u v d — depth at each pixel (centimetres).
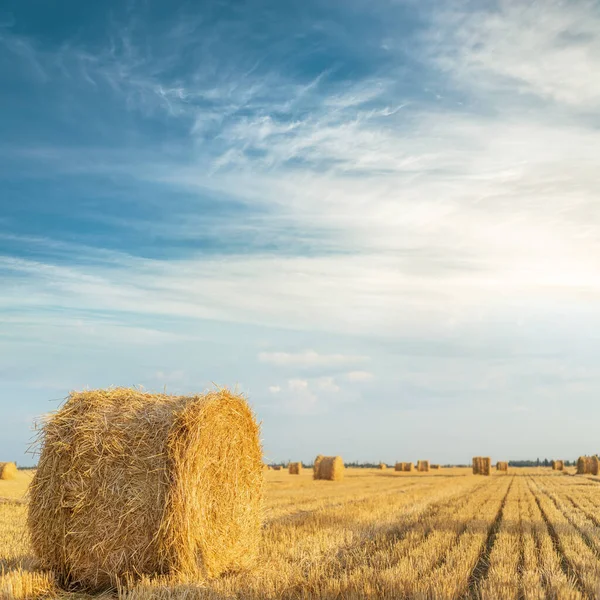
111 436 1019
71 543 1009
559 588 946
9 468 3944
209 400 1085
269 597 885
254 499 1235
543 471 7088
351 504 2248
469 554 1237
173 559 995
